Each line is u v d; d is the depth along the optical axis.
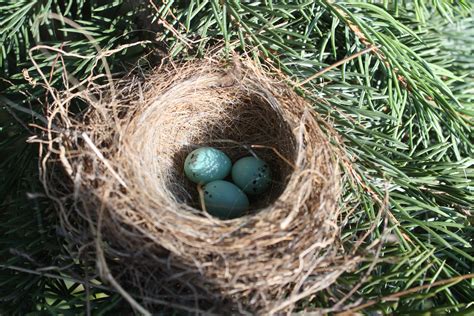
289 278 0.32
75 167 0.33
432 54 0.39
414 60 0.37
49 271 0.34
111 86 0.34
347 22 0.36
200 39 0.36
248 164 0.37
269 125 0.37
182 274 0.31
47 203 0.35
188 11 0.36
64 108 0.35
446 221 0.35
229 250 0.32
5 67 0.38
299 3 0.37
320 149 0.34
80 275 0.33
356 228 0.34
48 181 0.33
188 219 0.33
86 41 0.37
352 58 0.35
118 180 0.33
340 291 0.32
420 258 0.33
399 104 0.36
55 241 0.34
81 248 0.32
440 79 0.37
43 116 0.36
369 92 0.35
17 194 0.35
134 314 0.33
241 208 0.37
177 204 0.34
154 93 0.36
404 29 0.36
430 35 0.41
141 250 0.32
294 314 0.31
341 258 0.32
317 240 0.32
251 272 0.31
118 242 0.32
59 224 0.34
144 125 0.35
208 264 0.32
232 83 0.37
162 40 0.37
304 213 0.33
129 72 0.36
